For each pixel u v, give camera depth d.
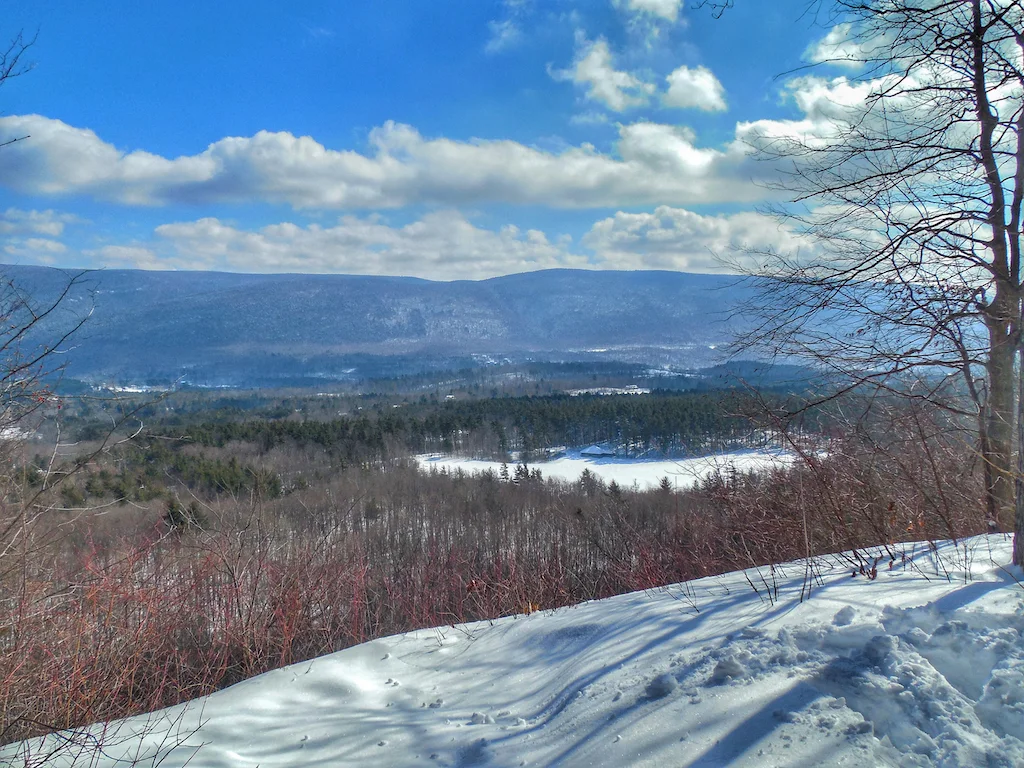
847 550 5.20
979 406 6.23
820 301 6.09
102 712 4.76
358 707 3.85
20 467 4.66
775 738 2.47
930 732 2.36
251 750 3.37
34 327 4.48
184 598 6.13
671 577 7.61
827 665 2.85
